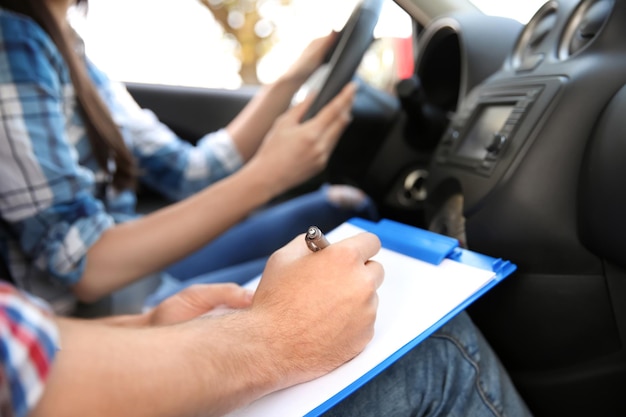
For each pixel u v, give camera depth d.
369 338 0.42
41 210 0.65
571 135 0.50
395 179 0.89
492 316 0.59
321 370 0.41
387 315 0.46
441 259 0.51
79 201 0.68
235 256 1.06
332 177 1.00
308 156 0.78
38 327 0.28
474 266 0.50
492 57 0.71
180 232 0.73
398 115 0.88
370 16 0.81
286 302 0.42
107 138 0.80
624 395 0.57
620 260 0.48
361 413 0.47
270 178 0.77
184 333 0.37
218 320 0.40
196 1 1.59
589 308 0.53
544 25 0.61
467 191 0.57
